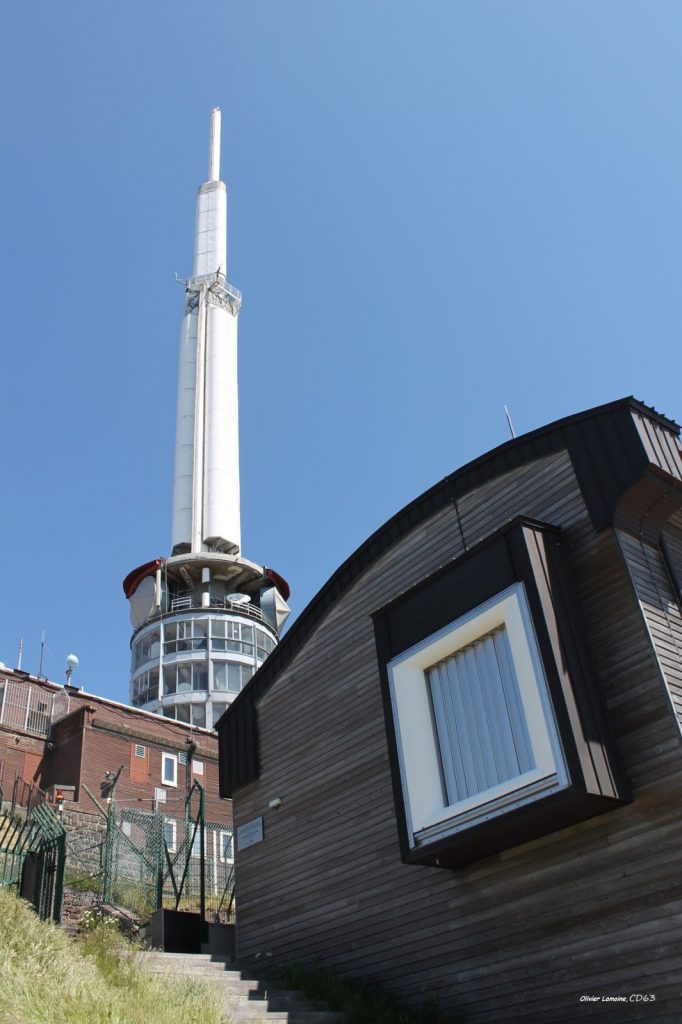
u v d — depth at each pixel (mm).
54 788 29359
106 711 35125
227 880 22688
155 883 21250
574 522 13516
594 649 12516
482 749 12531
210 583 51281
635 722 11727
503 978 12117
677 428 14070
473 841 12227
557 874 11953
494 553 13352
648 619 12219
